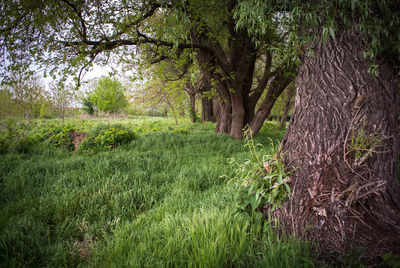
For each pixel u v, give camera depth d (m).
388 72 1.92
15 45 4.00
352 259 1.60
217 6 4.64
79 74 4.61
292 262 1.64
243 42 7.79
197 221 2.12
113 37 4.50
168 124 15.91
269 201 2.09
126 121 19.36
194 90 13.75
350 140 1.88
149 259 1.72
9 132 5.95
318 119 2.03
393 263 1.46
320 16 1.96
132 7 4.57
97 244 2.03
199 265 1.59
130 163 4.32
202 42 6.54
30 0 3.76
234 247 1.83
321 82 2.04
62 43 4.37
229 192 2.75
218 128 9.73
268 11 2.42
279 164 2.21
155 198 3.06
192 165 4.46
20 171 3.82
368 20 1.78
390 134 1.90
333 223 1.78
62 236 2.19
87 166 4.10
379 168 1.85
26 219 2.23
